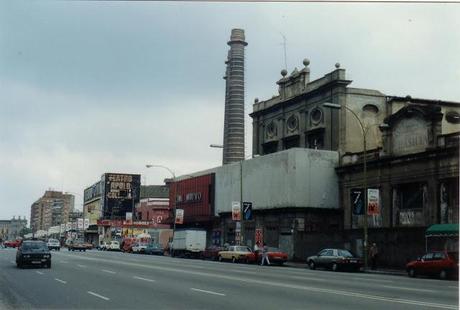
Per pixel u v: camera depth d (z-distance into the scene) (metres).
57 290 18.17
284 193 50.81
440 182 38.00
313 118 54.06
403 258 37.75
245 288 19.09
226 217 62.22
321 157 50.22
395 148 42.78
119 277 23.84
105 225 109.75
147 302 14.99
